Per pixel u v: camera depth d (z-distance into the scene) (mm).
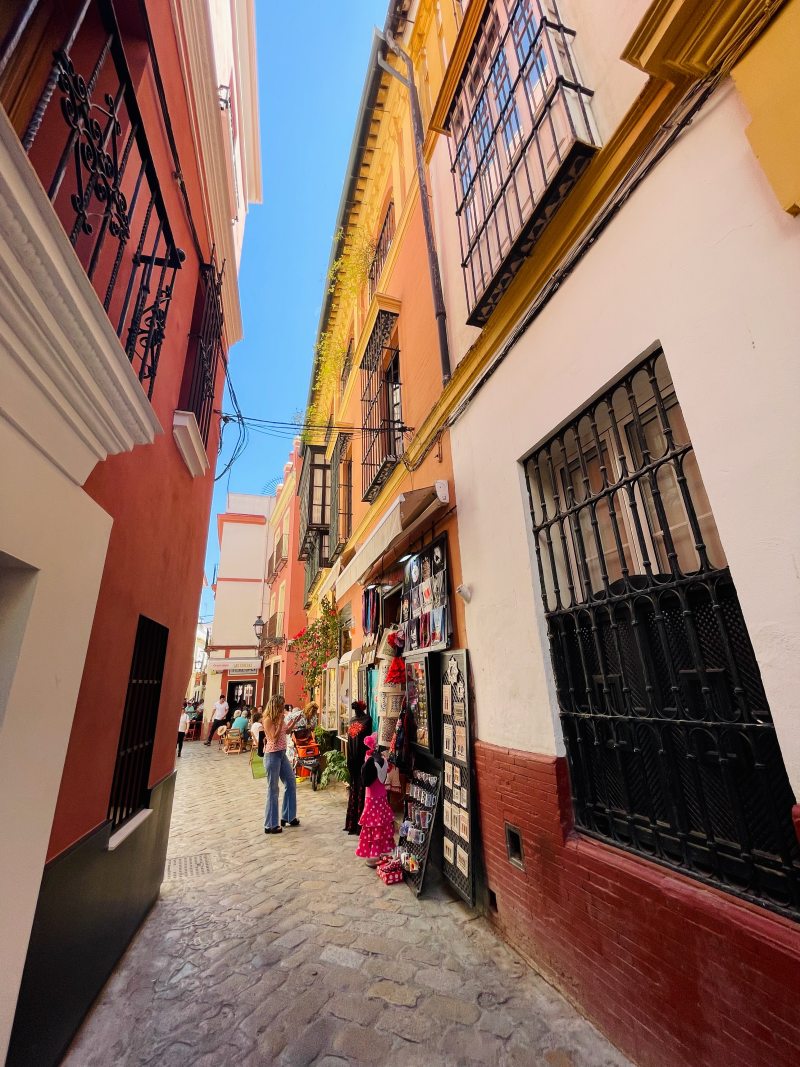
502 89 3537
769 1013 1558
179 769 11805
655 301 2219
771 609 1653
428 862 3908
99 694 2506
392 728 5055
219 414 6199
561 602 2924
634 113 2346
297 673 16219
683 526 2346
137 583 3059
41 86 1896
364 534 7922
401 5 6121
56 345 1468
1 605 1625
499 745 3312
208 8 3893
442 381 4684
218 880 4340
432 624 4512
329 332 10977
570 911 2484
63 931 2141
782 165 1642
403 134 6641
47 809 1760
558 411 2883
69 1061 2156
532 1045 2201
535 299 3113
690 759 2025
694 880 1946
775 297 1708
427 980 2693
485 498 3707
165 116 3068
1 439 1405
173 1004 2557
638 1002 2041
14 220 1134
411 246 5984
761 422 1722
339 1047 2230
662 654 2223
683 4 1872
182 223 3932
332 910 3598
